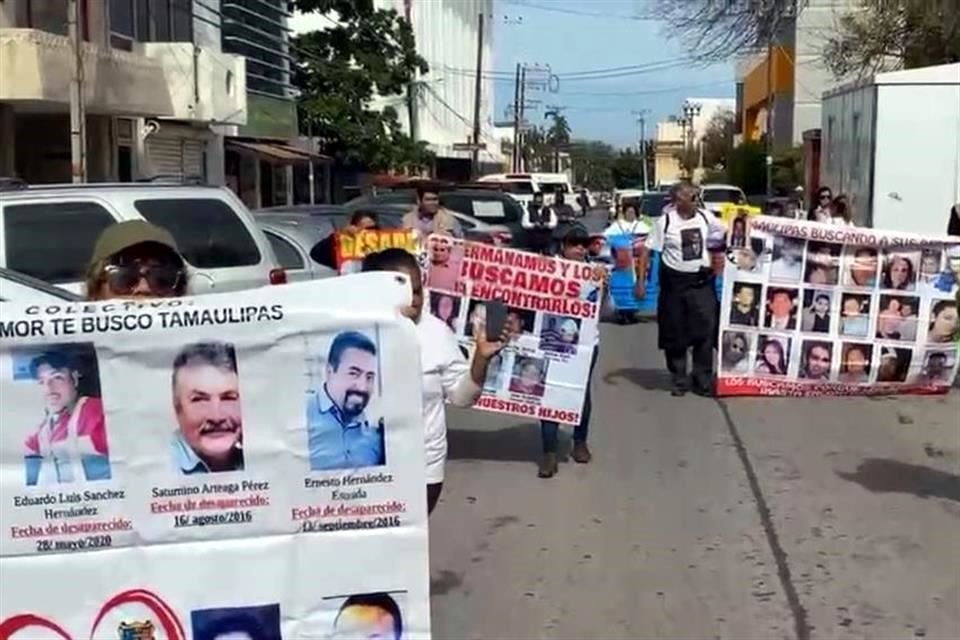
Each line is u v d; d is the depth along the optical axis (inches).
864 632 254.8
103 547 170.1
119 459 169.6
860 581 286.5
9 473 167.9
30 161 1061.1
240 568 172.2
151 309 169.2
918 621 260.8
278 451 171.8
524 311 398.6
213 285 442.6
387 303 172.9
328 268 561.0
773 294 528.4
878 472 392.8
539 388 397.1
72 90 850.8
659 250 542.3
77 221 435.8
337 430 172.2
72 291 402.0
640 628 258.2
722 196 1660.9
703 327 534.9
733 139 3604.8
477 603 274.8
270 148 1606.8
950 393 538.3
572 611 269.1
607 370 621.0
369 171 1927.9
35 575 169.3
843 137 897.5
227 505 171.5
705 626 259.1
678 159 5236.2
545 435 397.4
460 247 399.9
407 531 174.4
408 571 174.4
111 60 980.6
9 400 167.3
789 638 251.8
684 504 357.1
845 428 464.4
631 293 818.8
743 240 528.4
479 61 2807.6
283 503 172.2
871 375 530.3
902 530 327.6
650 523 337.7
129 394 169.3
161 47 1164.5
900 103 792.9
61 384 168.2
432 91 3073.3
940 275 527.5
